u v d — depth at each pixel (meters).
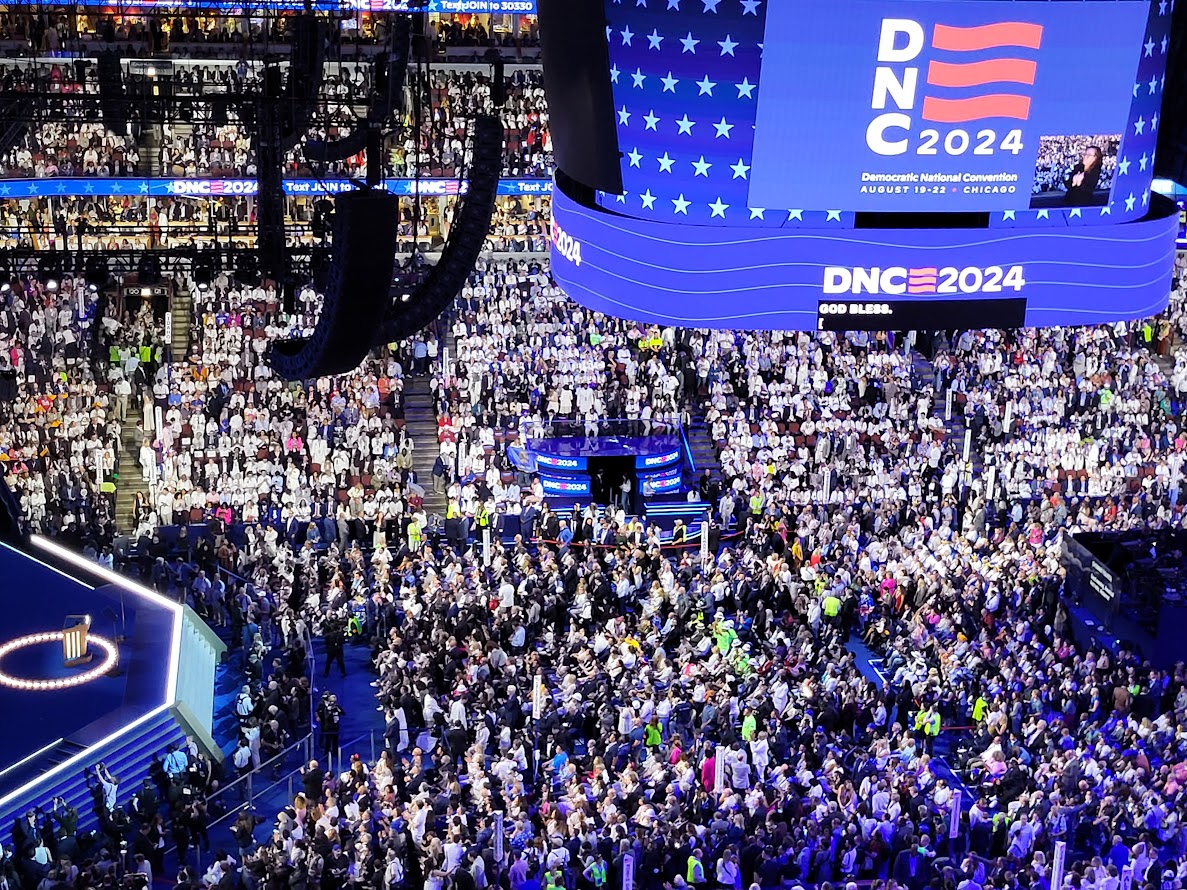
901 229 28.12
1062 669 31.00
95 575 35.56
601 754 28.50
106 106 25.30
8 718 29.88
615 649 31.48
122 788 28.73
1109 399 44.19
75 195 42.94
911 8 26.66
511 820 25.62
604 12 27.50
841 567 35.78
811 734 28.44
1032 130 27.64
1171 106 32.62
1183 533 36.34
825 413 42.94
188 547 37.38
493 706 29.78
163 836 27.09
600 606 34.72
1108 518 38.81
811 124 27.41
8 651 32.34
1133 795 26.80
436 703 29.59
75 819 26.45
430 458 42.41
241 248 25.75
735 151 27.70
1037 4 26.70
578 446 42.25
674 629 33.78
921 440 42.53
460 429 41.62
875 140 27.52
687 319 28.62
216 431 40.72
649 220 28.44
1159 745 28.61
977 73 27.14
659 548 38.09
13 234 43.00
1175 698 30.61
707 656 32.03
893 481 40.94
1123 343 46.88
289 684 30.95
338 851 25.12
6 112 26.12
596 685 30.36
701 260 28.28
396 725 29.34
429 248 46.97
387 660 31.28
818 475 41.06
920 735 30.52
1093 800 26.33
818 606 34.41
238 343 43.91
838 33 26.78
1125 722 29.27
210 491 39.34
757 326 28.66
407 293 24.19
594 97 28.06
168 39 47.09
